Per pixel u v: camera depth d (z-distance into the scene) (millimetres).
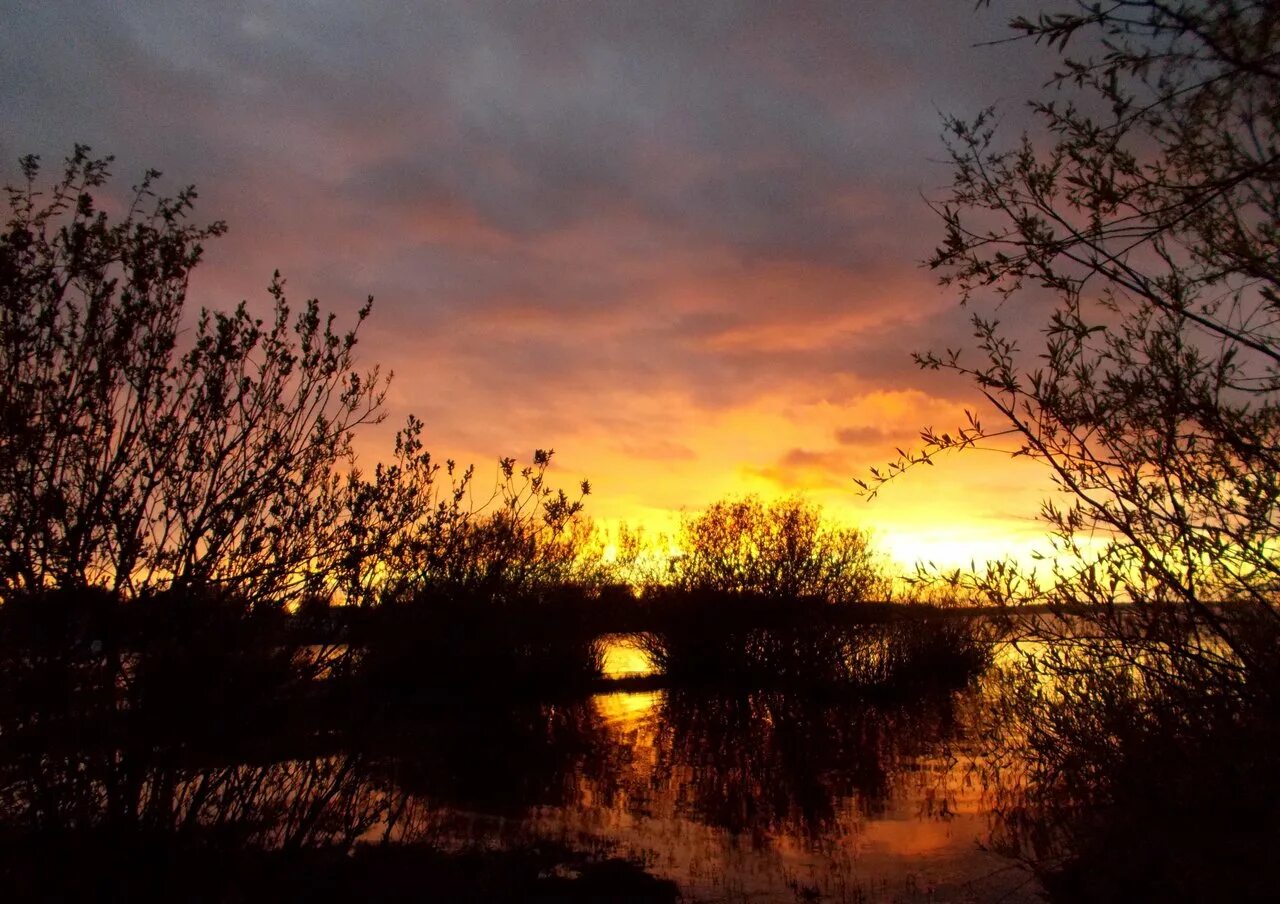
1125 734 3342
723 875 6516
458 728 7578
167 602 4039
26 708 3570
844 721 14094
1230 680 3137
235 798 4285
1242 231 2896
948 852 6809
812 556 19062
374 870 5656
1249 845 3047
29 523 3734
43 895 3570
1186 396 3111
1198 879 3164
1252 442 3055
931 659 16922
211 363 4277
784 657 17766
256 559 4355
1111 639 3457
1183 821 3238
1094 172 2854
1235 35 2057
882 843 7289
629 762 10875
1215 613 3260
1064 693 3736
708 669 18969
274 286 4543
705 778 10031
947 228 3098
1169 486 3188
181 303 4383
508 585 6012
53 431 3928
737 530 19812
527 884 6094
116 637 3883
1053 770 3877
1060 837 4699
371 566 4840
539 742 11414
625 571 20531
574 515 6230
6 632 3615
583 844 7246
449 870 6109
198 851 4090
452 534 5406
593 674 17484
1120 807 3572
